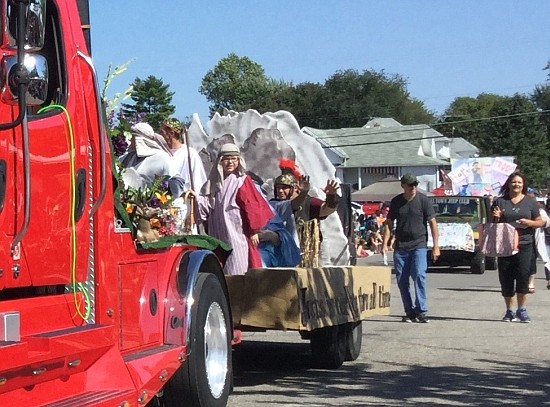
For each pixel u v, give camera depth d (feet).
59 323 15.51
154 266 19.10
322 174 37.01
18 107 13.69
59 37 16.02
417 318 42.22
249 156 37.09
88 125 16.62
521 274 41.55
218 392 21.15
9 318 13.98
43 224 14.98
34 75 13.34
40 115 15.17
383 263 88.12
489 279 70.79
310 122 345.10
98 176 16.78
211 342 21.21
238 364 30.58
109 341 16.51
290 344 35.53
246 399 24.54
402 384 26.94
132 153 24.30
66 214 15.70
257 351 33.63
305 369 29.66
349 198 38.06
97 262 16.72
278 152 36.68
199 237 21.50
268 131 36.70
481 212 80.94
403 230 42.22
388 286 33.50
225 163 26.58
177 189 24.26
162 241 19.29
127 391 16.26
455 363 30.66
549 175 300.61
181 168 28.71
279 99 350.43
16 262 14.26
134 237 18.44
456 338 36.70
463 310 47.09
